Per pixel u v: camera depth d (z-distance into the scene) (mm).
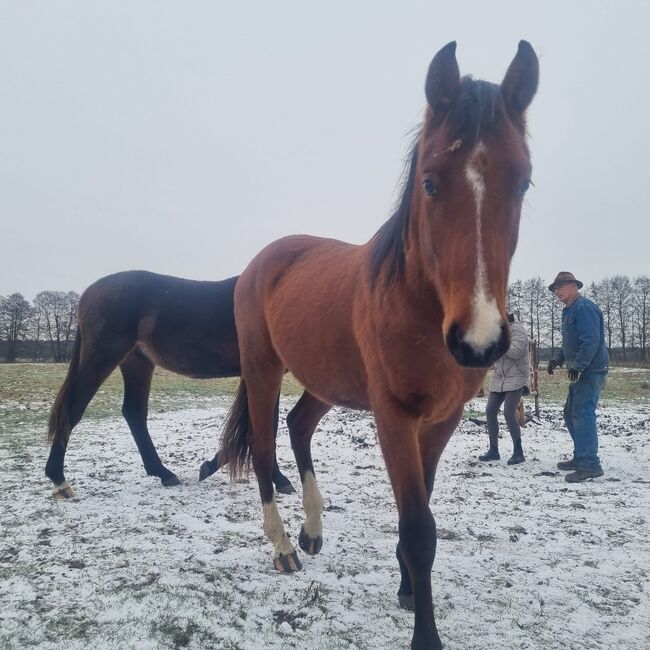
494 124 1778
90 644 2182
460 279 1718
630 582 2811
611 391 14148
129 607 2486
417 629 2064
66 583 2734
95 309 4820
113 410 9484
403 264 2168
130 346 4969
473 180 1729
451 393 2207
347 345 2652
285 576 2865
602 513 3945
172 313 5031
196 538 3414
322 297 2861
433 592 2672
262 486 3301
